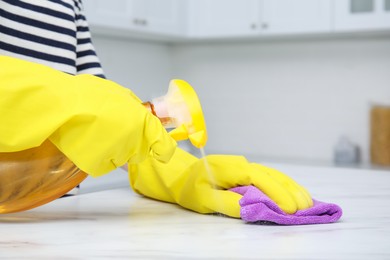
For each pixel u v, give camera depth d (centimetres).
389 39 270
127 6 252
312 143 291
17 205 69
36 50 106
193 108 68
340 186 102
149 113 66
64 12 109
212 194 74
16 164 65
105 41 284
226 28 280
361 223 71
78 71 116
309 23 257
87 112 62
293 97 295
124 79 297
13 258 53
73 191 103
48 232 64
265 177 73
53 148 66
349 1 247
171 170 83
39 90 62
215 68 318
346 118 281
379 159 259
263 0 268
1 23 102
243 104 310
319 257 54
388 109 254
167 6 276
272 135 302
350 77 280
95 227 67
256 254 55
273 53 300
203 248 57
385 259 54
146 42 311
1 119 62
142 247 58
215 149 319
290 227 68
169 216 75
